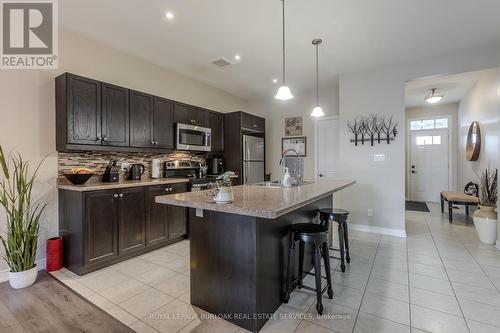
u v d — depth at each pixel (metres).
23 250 2.34
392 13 2.55
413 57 3.59
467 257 2.94
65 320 1.84
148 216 3.11
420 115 6.80
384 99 3.89
